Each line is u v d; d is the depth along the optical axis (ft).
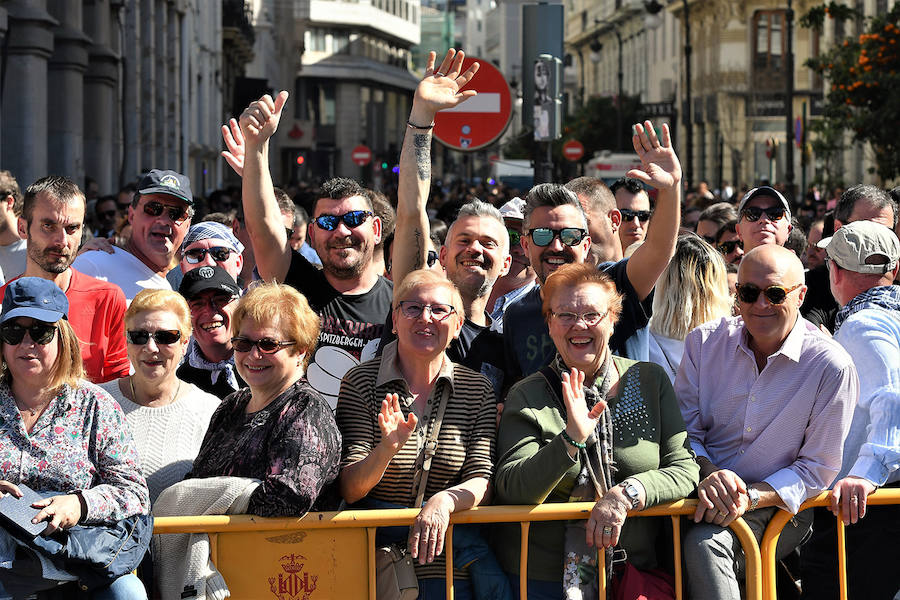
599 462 14.88
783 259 15.69
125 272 21.49
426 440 15.01
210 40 142.72
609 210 21.21
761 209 22.45
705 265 19.10
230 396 15.29
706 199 43.27
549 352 17.28
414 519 14.43
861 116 85.51
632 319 17.16
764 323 15.69
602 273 15.49
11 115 56.03
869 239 17.34
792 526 16.17
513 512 14.66
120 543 13.82
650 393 15.39
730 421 16.16
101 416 14.35
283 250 18.86
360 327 18.67
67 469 14.02
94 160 72.18
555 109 30.68
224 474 14.52
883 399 16.01
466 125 27.99
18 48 55.83
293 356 14.76
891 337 16.40
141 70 89.86
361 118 378.53
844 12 82.53
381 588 14.61
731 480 15.05
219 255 22.03
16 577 13.65
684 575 15.35
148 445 16.03
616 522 14.43
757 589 15.25
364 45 379.35
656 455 15.16
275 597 14.44
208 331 18.37
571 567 14.89
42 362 14.11
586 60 333.83
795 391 15.70
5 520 13.60
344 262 18.84
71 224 19.04
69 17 63.31
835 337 17.08
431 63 18.13
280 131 201.87
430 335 15.02
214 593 14.17
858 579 16.65
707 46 214.28
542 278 18.13
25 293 14.16
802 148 123.65
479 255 18.12
